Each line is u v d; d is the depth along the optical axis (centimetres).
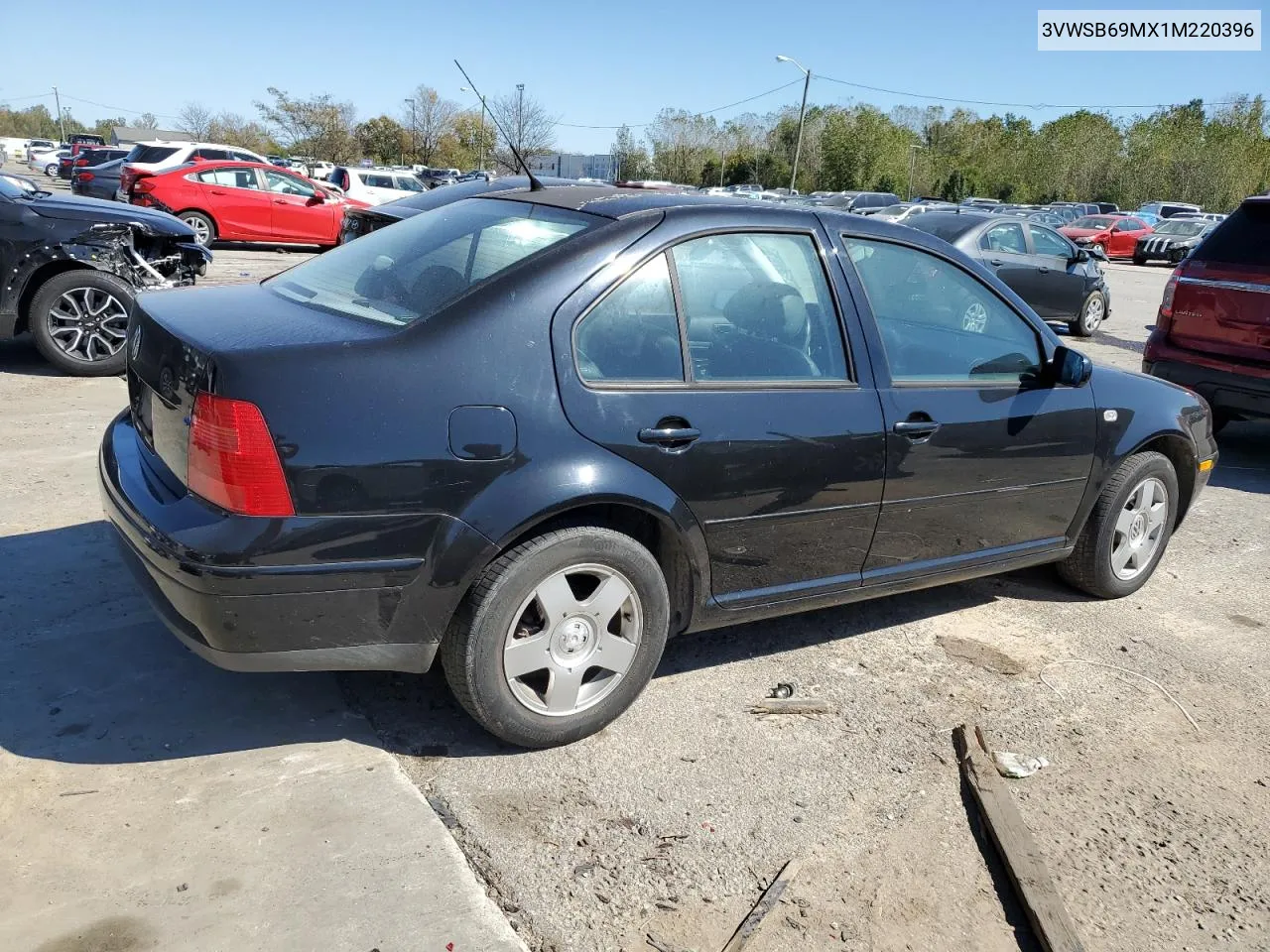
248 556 255
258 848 255
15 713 304
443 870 254
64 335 740
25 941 221
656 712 339
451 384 273
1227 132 6800
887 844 281
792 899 256
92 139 7388
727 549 326
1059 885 270
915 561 380
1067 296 1347
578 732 311
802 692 360
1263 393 691
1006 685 378
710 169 7362
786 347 335
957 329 382
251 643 264
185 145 2048
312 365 262
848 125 6988
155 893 238
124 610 371
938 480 368
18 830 255
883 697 362
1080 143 7144
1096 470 427
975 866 276
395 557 269
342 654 274
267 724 311
